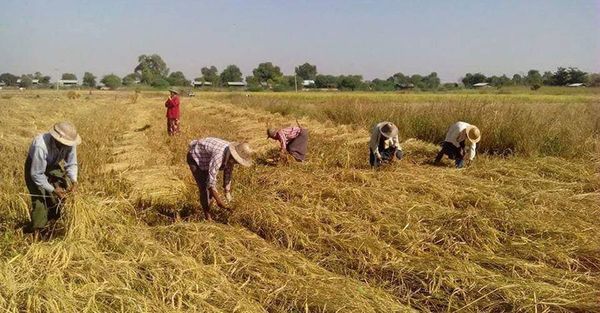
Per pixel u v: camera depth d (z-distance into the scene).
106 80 100.88
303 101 34.12
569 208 6.89
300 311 4.23
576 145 11.08
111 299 3.99
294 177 8.05
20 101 27.53
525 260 5.38
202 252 5.23
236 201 6.69
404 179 8.26
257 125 18.28
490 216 6.37
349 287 4.58
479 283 4.68
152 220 6.68
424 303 4.56
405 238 5.76
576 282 4.70
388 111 16.61
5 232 5.73
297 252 5.54
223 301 4.21
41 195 5.65
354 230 6.00
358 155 10.88
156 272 4.53
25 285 3.97
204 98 47.22
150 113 26.86
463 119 13.37
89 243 5.06
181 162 10.56
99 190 7.60
